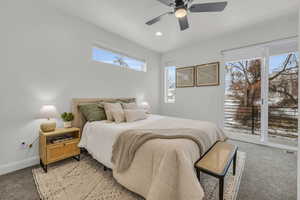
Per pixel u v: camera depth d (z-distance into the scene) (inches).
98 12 96.1
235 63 130.6
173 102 174.4
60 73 94.3
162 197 44.5
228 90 135.1
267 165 82.6
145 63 165.5
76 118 99.9
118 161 62.4
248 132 126.0
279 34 106.2
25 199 55.7
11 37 75.1
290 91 105.6
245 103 126.8
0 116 72.8
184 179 44.8
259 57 117.5
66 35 96.7
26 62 80.3
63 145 82.0
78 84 104.0
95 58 117.9
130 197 56.4
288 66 105.4
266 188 62.2
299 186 29.1
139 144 57.3
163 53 182.2
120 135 67.4
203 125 85.0
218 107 138.4
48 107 80.0
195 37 135.0
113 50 130.8
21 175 72.0
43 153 77.1
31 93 82.5
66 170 76.6
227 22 108.0
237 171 76.0
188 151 52.4
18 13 77.1
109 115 99.1
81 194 58.1
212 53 140.5
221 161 56.3
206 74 144.7
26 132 81.0
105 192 59.3
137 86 154.9
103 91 121.4
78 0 84.1
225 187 62.7
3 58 72.9
